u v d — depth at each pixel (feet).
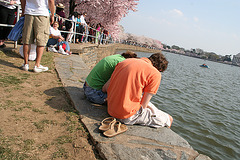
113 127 7.27
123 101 7.40
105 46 55.93
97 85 9.30
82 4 50.93
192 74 100.83
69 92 10.67
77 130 7.36
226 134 25.79
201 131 25.16
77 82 13.12
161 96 38.91
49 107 8.79
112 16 60.90
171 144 7.25
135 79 7.35
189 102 38.78
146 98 7.67
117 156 6.11
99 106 9.54
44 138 6.54
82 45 33.45
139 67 7.42
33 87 10.69
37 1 11.75
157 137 7.55
